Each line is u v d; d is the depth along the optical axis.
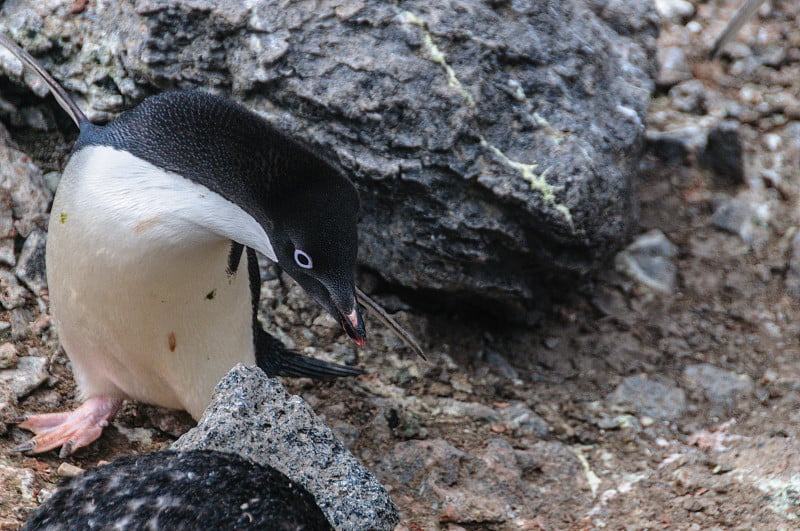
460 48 10.29
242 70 10.17
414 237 10.41
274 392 7.53
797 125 13.62
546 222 10.14
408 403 10.31
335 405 10.06
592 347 11.44
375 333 10.96
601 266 11.74
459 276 10.66
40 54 10.88
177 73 10.34
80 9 10.86
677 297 12.00
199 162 7.49
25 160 10.80
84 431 8.70
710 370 11.09
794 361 11.20
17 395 9.05
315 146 10.20
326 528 6.48
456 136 10.03
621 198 10.55
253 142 7.43
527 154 10.16
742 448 9.90
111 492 6.20
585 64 10.84
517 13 10.77
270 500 6.25
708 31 14.72
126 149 7.67
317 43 10.16
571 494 9.42
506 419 10.28
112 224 7.47
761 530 8.74
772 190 13.05
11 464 8.20
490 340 11.49
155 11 10.22
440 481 9.23
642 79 11.55
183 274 7.70
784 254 12.42
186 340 8.27
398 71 10.09
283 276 11.21
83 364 8.77
